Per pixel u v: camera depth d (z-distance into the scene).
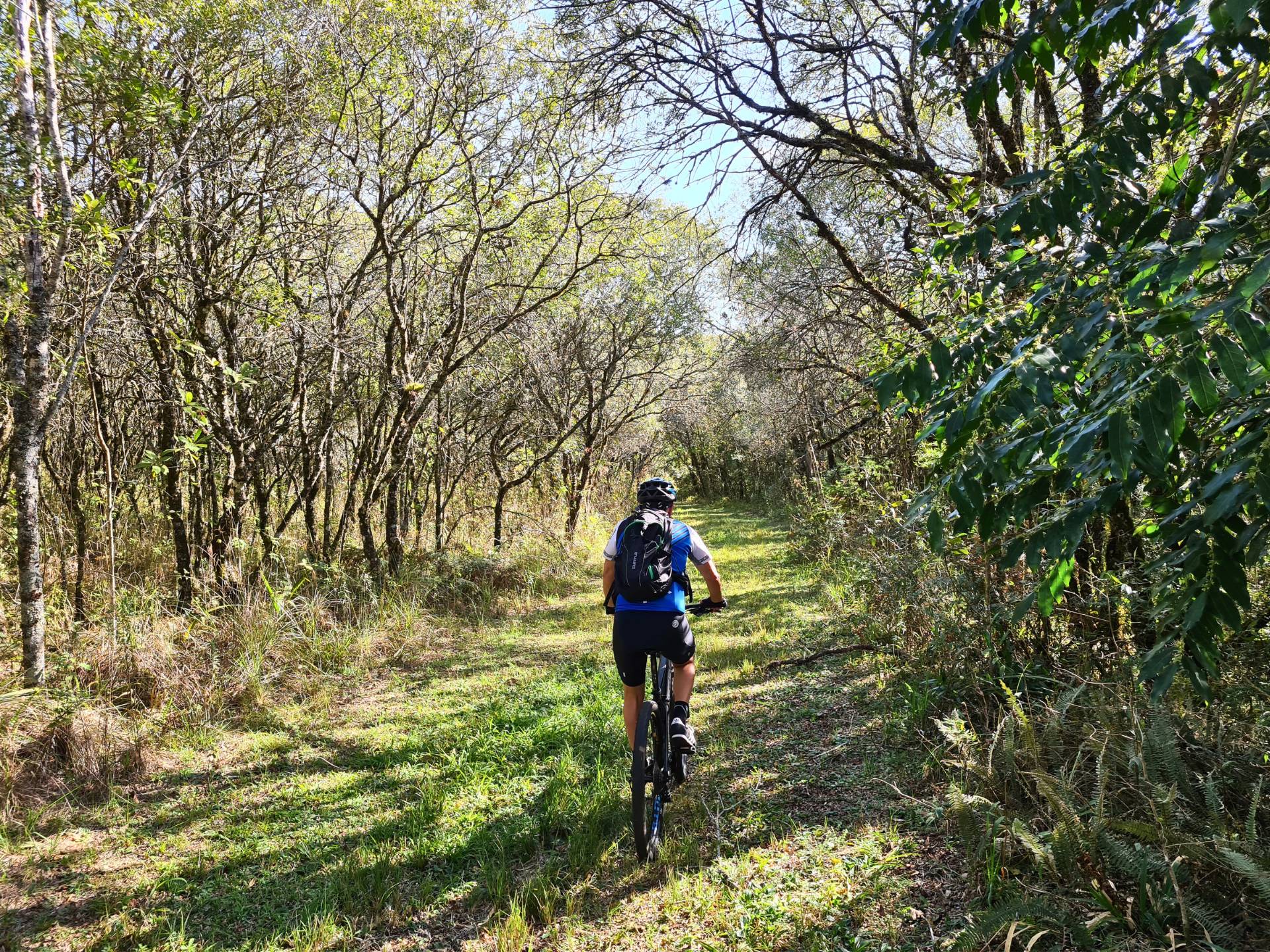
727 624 9.08
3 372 5.21
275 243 8.63
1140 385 1.94
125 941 3.32
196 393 7.79
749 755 5.01
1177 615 2.23
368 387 10.73
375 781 4.99
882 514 6.90
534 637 9.20
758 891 3.34
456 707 6.51
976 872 3.15
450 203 9.72
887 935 2.93
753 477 31.72
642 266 13.56
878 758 4.64
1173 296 2.23
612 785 4.61
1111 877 2.90
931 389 2.49
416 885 3.71
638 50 6.09
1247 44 2.09
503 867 3.68
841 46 5.87
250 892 3.69
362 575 9.35
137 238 6.11
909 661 5.71
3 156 4.81
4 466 7.11
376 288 10.40
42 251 5.04
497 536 13.84
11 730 4.61
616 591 4.24
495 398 13.59
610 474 22.31
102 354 7.33
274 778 5.05
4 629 6.24
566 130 9.16
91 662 5.65
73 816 4.42
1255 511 2.01
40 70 5.19
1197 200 2.37
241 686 6.38
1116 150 2.30
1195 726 3.34
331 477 11.71
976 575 4.82
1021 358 2.19
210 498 8.55
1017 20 4.39
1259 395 2.13
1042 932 2.57
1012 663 4.65
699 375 19.34
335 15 7.80
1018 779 3.46
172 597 7.56
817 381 10.60
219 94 6.94
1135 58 2.32
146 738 5.19
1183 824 2.85
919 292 5.44
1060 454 2.17
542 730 5.68
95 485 8.88
